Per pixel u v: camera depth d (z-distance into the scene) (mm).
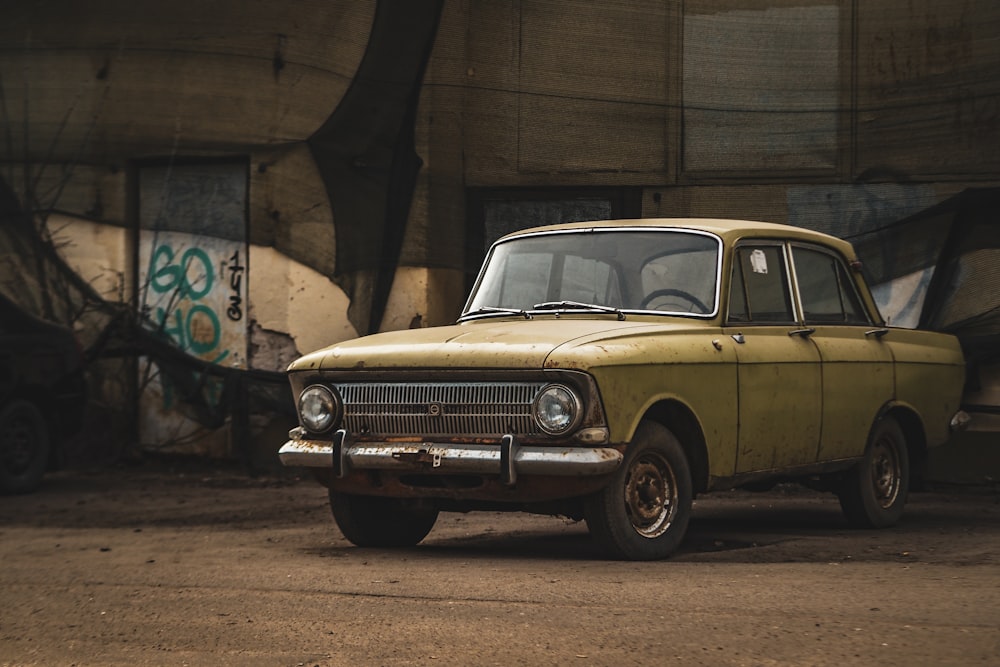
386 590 6543
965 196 13141
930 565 7414
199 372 15711
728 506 11930
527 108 14414
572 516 7961
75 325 16375
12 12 16688
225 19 15703
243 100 15602
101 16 16375
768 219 13766
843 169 13555
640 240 8867
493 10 14484
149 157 16156
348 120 14930
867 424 9672
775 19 13727
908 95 13375
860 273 10125
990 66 13125
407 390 7859
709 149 13961
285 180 15352
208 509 12086
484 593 6383
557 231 9227
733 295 8602
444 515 11242
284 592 6559
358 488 8125
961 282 13133
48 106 16578
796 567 7258
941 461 13141
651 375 7660
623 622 5566
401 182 14609
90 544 9320
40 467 13992
